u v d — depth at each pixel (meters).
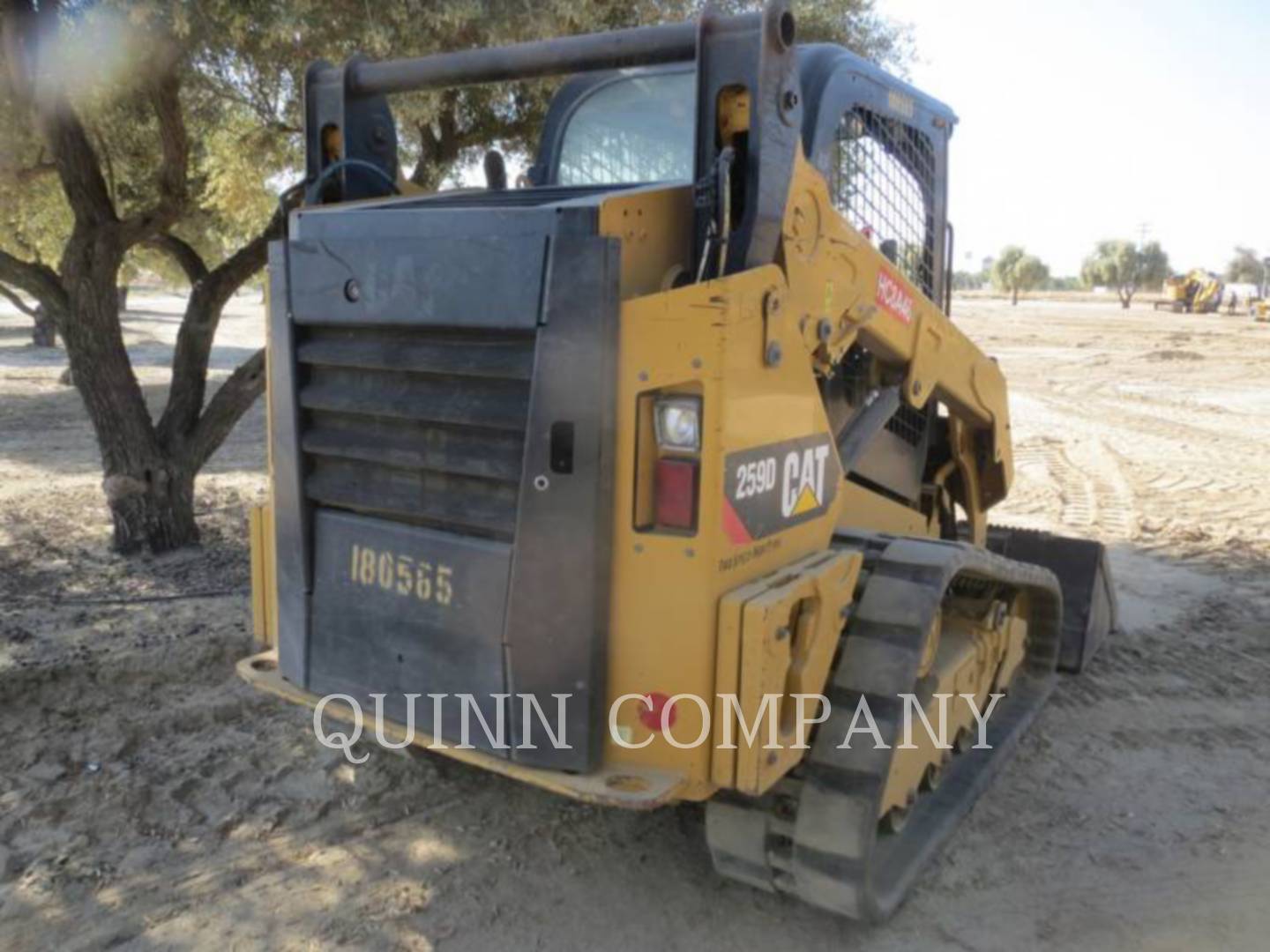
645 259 2.60
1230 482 10.71
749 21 2.55
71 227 8.60
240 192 7.30
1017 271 70.06
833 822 2.88
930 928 3.20
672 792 2.56
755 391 2.61
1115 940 3.17
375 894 3.29
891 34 8.41
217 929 3.11
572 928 3.15
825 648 2.87
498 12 5.51
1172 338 32.44
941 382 4.08
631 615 2.61
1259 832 3.83
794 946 3.09
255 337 29.05
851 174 3.67
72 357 6.45
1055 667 5.01
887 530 4.22
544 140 4.02
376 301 2.76
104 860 3.44
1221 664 5.57
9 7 5.48
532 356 2.55
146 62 5.73
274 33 5.23
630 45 2.77
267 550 3.39
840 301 3.10
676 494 2.52
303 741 4.29
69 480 9.17
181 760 4.12
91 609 5.54
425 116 6.10
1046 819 3.89
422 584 2.83
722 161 2.52
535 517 2.59
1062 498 9.89
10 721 4.37
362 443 2.89
